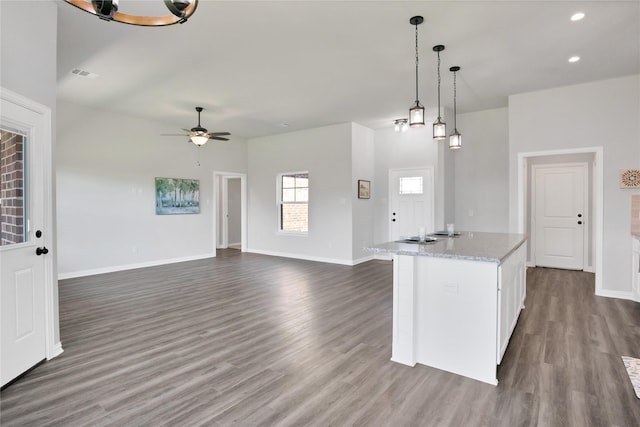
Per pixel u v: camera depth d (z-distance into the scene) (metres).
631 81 4.39
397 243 3.22
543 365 2.65
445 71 4.28
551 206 6.50
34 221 2.57
